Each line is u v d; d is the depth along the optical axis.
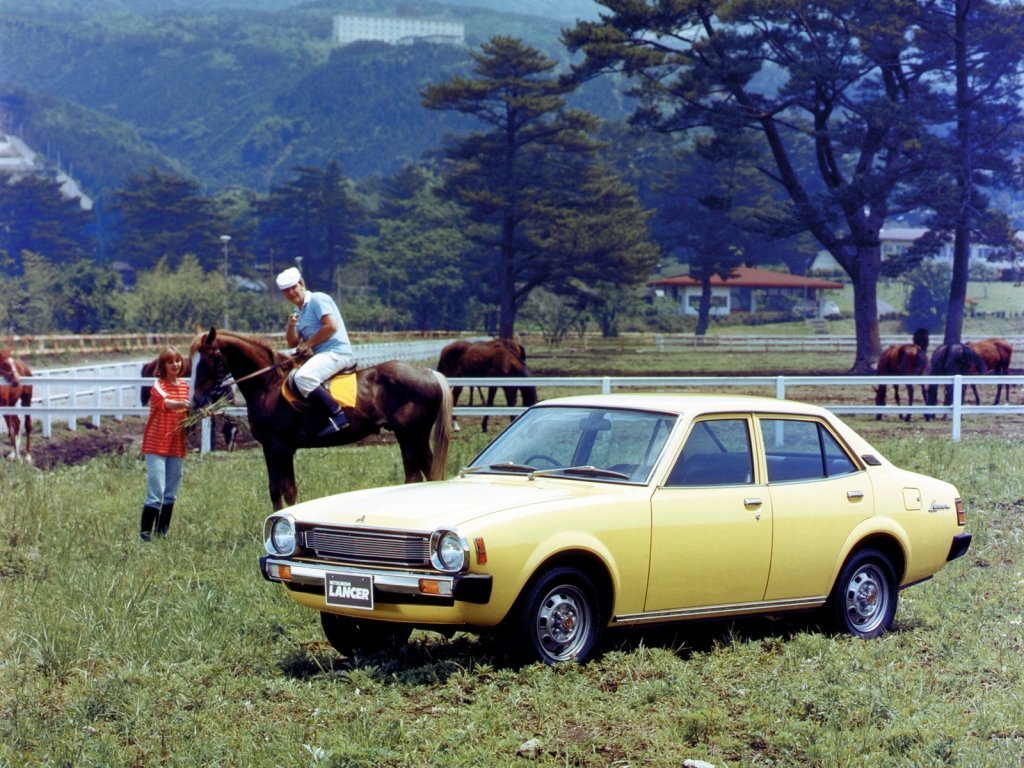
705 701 6.91
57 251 157.12
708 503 7.88
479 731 6.40
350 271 137.75
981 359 28.41
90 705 6.81
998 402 32.00
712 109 52.62
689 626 8.80
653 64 53.25
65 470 18.39
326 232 163.75
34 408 19.48
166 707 6.88
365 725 6.40
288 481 12.31
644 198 131.75
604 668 7.50
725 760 6.17
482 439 20.78
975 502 14.44
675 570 7.72
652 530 7.62
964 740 6.33
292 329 12.44
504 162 81.25
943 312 114.75
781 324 119.56
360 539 7.33
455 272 120.50
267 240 164.88
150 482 12.00
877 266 50.69
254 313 93.44
